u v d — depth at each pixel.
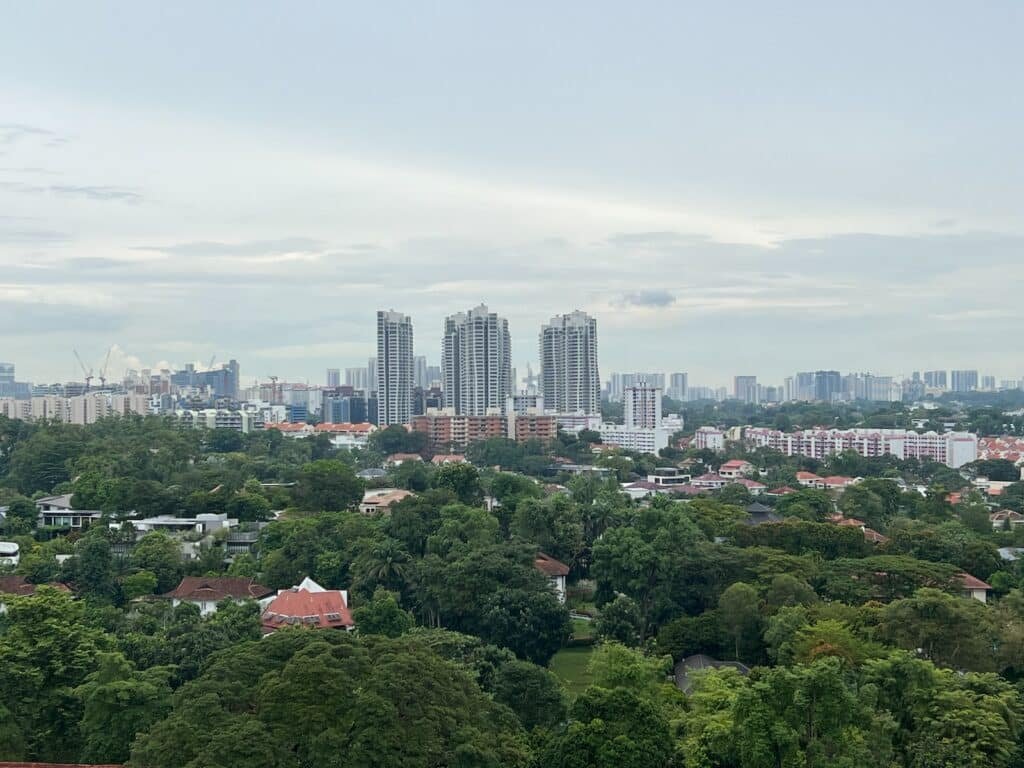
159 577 160.38
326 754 72.44
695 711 90.44
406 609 144.25
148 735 76.75
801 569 145.00
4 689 91.38
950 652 113.31
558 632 129.25
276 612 135.25
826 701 79.12
